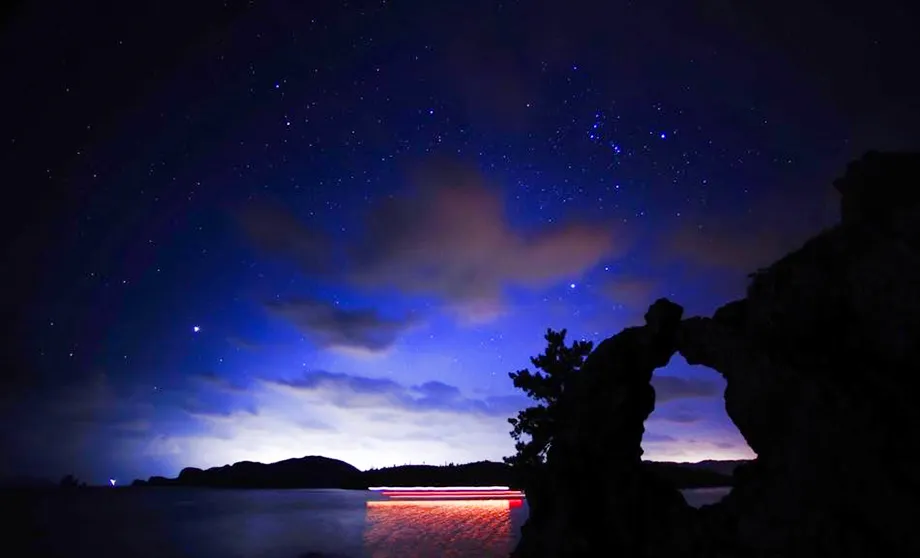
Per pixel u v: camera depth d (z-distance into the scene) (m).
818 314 10.22
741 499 10.59
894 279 9.09
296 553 29.88
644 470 13.23
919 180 10.02
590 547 12.01
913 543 7.93
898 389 8.95
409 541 32.81
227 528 41.00
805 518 8.95
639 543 12.09
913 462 8.29
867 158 10.91
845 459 8.73
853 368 9.54
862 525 8.45
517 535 33.88
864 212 10.53
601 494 12.73
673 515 12.09
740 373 10.78
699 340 12.28
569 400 14.30
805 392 9.41
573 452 13.33
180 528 41.12
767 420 10.15
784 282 10.86
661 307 13.34
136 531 39.09
